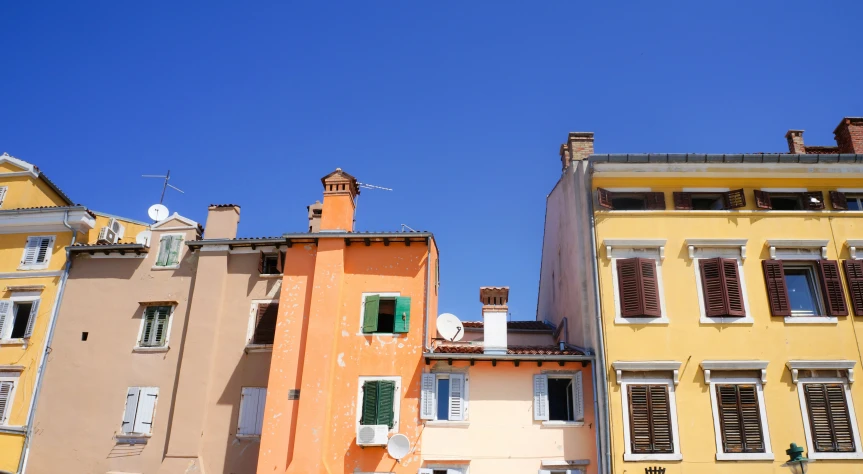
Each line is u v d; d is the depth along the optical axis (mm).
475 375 22156
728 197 22812
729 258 22047
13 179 29031
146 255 26531
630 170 22922
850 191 23141
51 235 27219
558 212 27641
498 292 23484
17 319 26359
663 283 21781
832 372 20750
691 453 19891
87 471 23406
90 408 24266
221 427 23359
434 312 25109
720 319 21250
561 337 25250
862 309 21359
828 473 19594
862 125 25078
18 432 23906
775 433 20047
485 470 20938
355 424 21703
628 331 21219
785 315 21297
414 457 21172
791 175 23047
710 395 20500
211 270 25562
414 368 22312
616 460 19891
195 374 23953
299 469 20844
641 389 20609
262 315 24750
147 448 23500
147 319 25516
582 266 22844
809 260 22141
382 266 23875
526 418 21516
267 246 25719
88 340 25297
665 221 22516
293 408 21969
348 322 23062
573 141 25984
